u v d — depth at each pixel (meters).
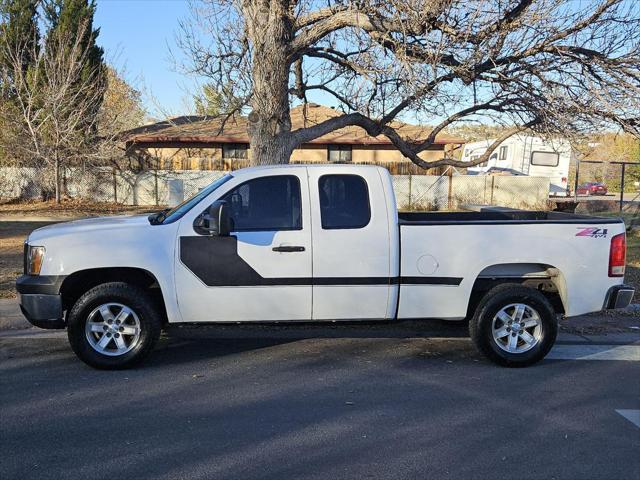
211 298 5.76
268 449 4.13
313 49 10.48
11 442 4.21
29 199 25.05
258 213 5.85
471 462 3.96
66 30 23.75
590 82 9.40
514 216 7.55
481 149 31.73
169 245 5.72
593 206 23.73
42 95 22.84
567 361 6.37
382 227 5.86
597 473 3.82
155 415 4.73
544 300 6.06
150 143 28.64
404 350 6.70
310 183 5.87
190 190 25.03
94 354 5.76
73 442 4.22
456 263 5.94
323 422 4.62
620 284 6.17
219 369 5.93
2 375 5.70
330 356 6.43
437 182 25.02
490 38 8.99
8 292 9.13
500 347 6.07
